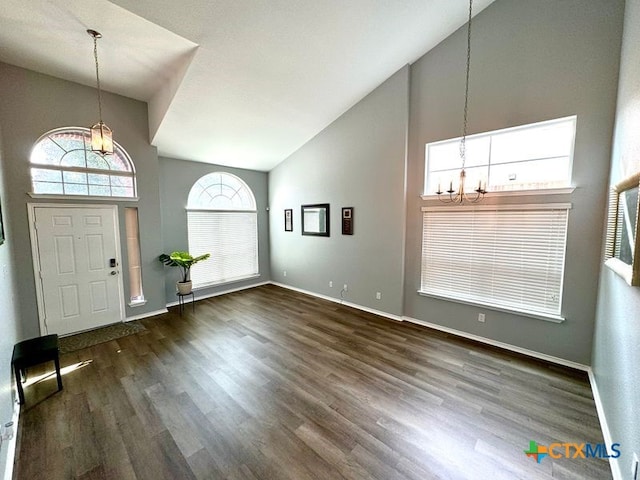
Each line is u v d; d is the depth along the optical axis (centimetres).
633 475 134
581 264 275
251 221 619
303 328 390
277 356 310
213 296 553
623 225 167
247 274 618
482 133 326
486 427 204
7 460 164
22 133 320
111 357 309
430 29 331
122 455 181
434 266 383
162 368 286
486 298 340
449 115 352
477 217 339
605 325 222
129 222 419
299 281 585
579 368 280
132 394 243
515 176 313
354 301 481
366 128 435
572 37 268
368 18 295
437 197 366
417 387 252
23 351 237
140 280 433
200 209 530
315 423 208
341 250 493
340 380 263
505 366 287
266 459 177
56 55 299
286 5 262
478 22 322
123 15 243
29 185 328
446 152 364
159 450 184
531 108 294
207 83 330
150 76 345
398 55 361
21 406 226
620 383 167
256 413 219
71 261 363
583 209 271
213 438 194
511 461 175
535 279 305
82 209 369
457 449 184
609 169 255
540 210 296
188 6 243
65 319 361
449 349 325
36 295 338
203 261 543
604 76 254
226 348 330
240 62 313
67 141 359
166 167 484
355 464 173
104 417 215
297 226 573
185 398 238
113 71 332
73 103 353
